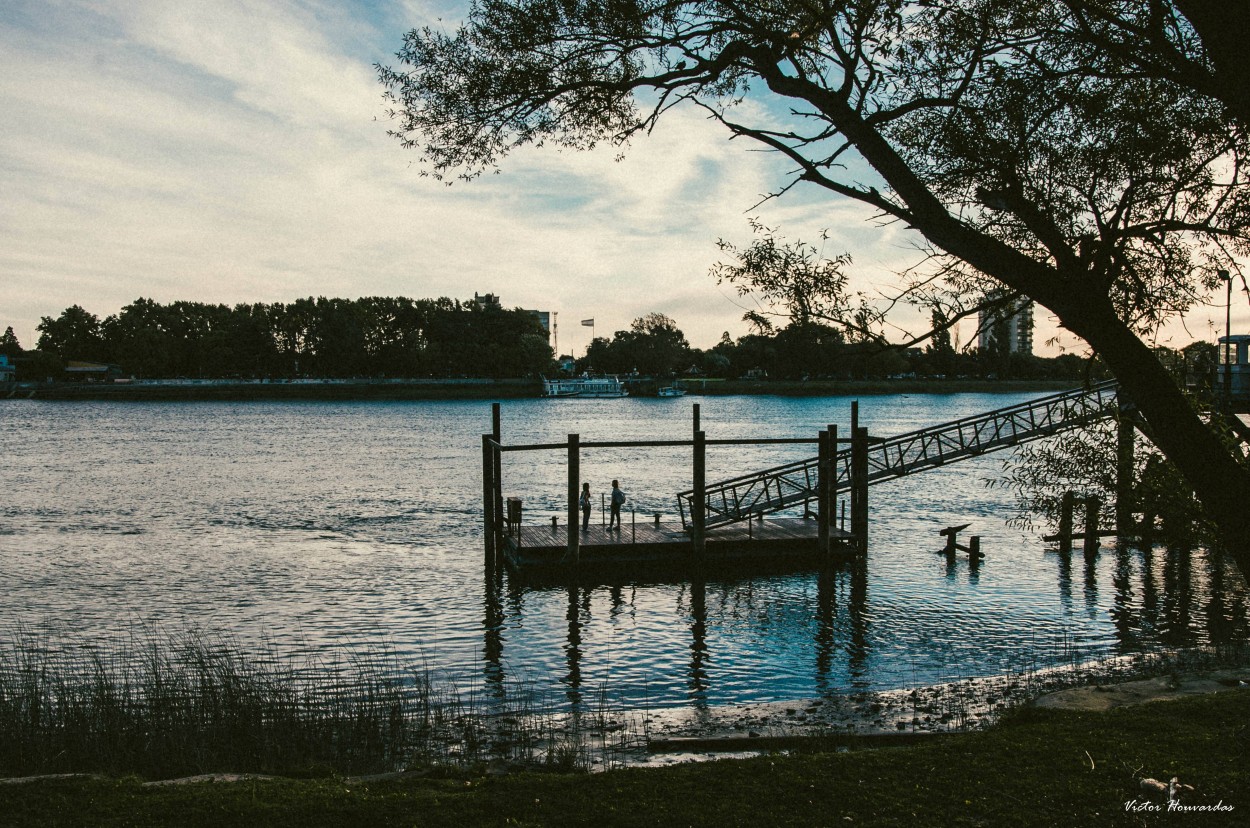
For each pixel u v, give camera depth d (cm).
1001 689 1706
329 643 2178
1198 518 1709
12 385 18275
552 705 1720
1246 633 2223
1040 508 2095
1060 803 825
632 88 1097
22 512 4406
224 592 2730
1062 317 788
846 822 793
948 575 2972
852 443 3256
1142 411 774
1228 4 666
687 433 10188
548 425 11806
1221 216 942
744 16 938
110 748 1256
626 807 839
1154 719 1090
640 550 3031
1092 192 934
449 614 2492
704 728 1480
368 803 864
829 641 2212
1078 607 2516
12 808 861
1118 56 920
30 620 2381
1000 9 954
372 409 15900
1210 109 979
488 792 888
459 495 5072
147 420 12644
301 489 5331
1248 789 840
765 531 3281
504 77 1067
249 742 1319
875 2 900
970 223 958
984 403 16200
